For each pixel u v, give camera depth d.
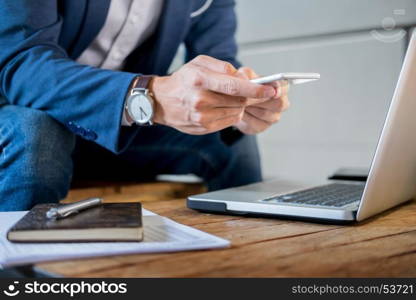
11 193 1.02
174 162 1.64
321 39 2.17
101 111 0.97
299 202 0.87
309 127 2.27
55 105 1.02
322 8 2.15
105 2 1.21
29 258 0.57
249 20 2.41
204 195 0.97
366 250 0.66
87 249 0.60
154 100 0.94
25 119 1.02
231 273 0.55
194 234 0.69
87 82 0.97
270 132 2.42
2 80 1.08
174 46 1.41
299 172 2.32
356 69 2.08
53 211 0.68
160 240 0.66
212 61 0.91
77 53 1.28
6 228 0.74
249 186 1.10
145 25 1.35
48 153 1.04
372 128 2.06
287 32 2.28
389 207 0.92
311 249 0.66
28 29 1.05
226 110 0.91
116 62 1.40
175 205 1.03
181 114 0.91
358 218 0.79
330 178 1.27
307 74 0.79
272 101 1.09
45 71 1.02
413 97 0.75
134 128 1.00
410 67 0.71
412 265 0.59
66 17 1.18
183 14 1.38
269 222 0.84
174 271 0.55
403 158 0.84
